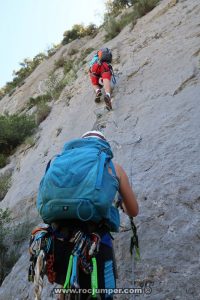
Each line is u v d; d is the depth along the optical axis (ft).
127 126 24.67
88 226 10.36
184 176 17.34
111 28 51.52
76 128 31.48
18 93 73.20
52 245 10.54
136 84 29.89
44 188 10.66
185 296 12.96
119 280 14.24
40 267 10.25
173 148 19.56
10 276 19.31
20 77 93.30
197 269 13.53
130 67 32.96
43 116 45.03
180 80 25.79
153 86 27.81
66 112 37.22
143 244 15.11
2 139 42.68
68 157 10.96
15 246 23.15
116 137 24.11
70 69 57.21
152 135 21.76
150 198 17.08
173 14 38.17
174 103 23.71
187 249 14.32
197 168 17.44
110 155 11.47
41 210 10.68
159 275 13.87
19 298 17.48
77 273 9.90
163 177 17.92
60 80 55.16
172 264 14.02
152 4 45.55
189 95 23.56
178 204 16.17
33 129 44.21
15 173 36.45
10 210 27.48
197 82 24.66
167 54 30.96
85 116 31.86
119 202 11.64
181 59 28.60
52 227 10.67
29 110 55.83
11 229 24.40
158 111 24.08
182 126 20.95
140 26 42.29
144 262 14.44
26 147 40.06
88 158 10.77
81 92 38.96
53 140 33.83
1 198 33.35
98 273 10.21
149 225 15.80
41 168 30.50
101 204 10.16
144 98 26.99
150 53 33.32
